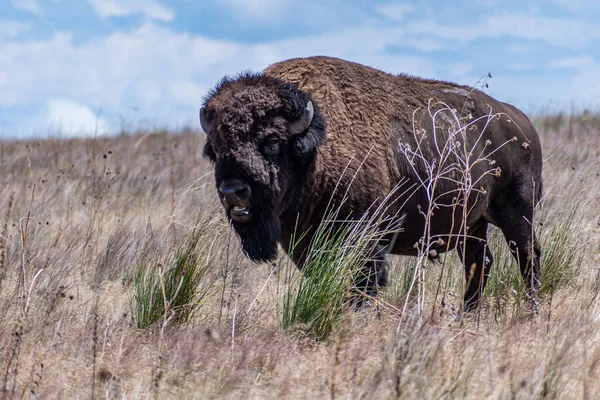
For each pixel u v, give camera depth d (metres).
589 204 32.22
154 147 73.19
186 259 22.69
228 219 22.69
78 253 30.70
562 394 15.91
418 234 25.66
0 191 43.62
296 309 21.30
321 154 22.91
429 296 26.11
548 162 45.72
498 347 18.88
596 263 28.50
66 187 44.41
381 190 23.73
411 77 26.91
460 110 26.70
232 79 23.12
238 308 22.80
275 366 18.02
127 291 26.14
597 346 18.83
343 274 21.38
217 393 16.33
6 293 24.31
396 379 15.66
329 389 16.45
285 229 23.58
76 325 21.09
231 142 21.12
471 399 15.71
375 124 24.17
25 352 18.73
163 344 18.72
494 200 27.89
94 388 16.45
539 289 25.86
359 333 20.77
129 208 41.38
